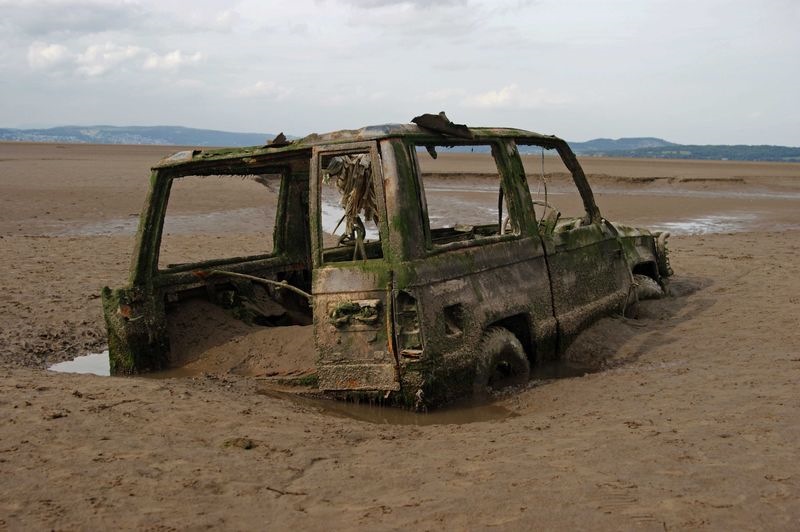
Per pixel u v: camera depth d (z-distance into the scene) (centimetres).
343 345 503
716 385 531
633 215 2181
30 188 2659
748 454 388
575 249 692
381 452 416
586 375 605
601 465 381
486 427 469
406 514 332
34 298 945
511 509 333
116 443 421
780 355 616
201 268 671
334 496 355
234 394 541
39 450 408
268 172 711
